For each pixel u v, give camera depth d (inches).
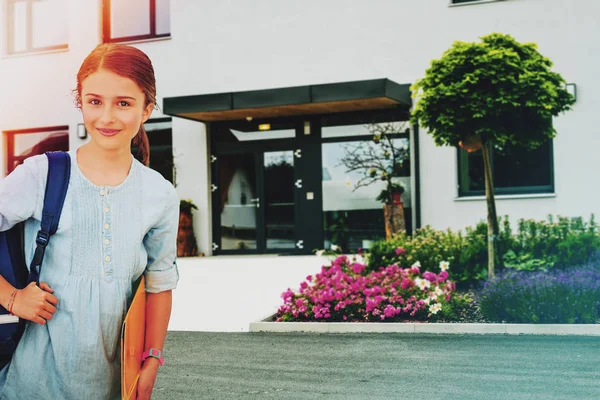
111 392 72.6
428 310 266.4
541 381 176.4
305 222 565.9
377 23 538.6
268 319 280.7
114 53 70.2
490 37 311.4
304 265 480.7
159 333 78.7
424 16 526.6
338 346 230.4
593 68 482.3
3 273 68.3
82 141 623.8
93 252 69.9
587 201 480.4
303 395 169.3
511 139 315.9
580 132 482.3
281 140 573.9
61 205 68.8
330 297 274.8
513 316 256.5
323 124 560.7
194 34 589.9
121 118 70.0
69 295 68.4
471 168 514.9
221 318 292.0
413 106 525.0
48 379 69.0
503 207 497.0
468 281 339.9
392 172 538.0
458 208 510.9
